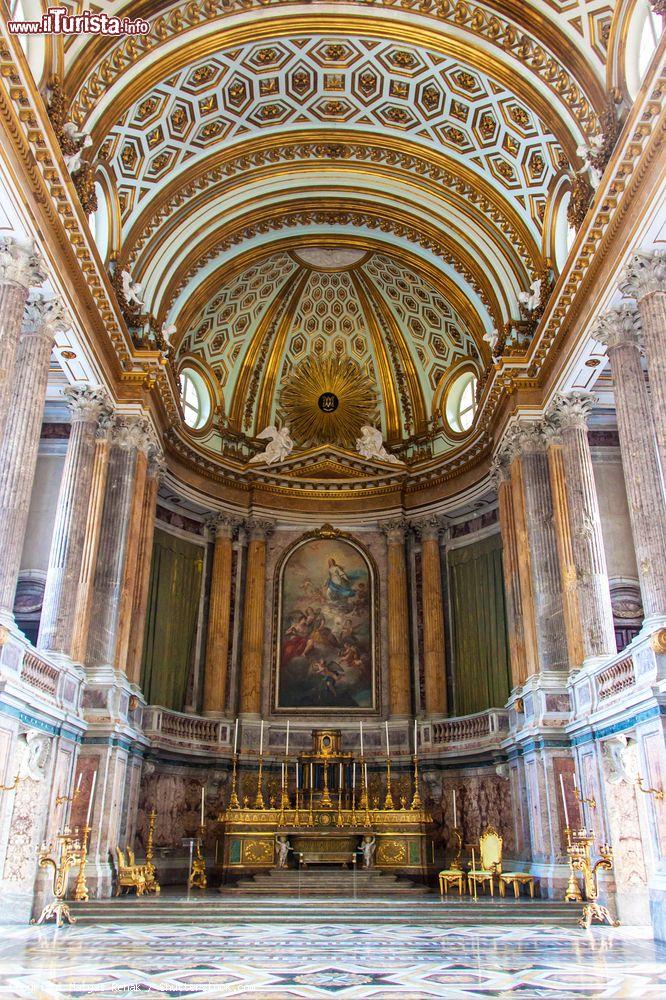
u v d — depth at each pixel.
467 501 20.08
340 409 22.69
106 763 13.23
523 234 16.47
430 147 16.97
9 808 10.32
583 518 14.34
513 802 15.39
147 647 18.31
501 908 11.34
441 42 14.11
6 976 6.37
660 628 10.14
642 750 10.23
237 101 16.06
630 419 11.90
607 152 11.80
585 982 6.23
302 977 6.44
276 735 19.52
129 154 15.44
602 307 12.66
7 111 9.59
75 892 11.80
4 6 8.69
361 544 21.50
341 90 16.28
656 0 9.55
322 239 19.34
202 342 21.30
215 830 17.73
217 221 17.88
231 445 21.77
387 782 17.59
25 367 11.87
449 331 21.31
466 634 19.86
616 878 11.48
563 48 12.73
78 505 14.23
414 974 6.59
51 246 11.67
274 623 20.67
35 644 15.99
